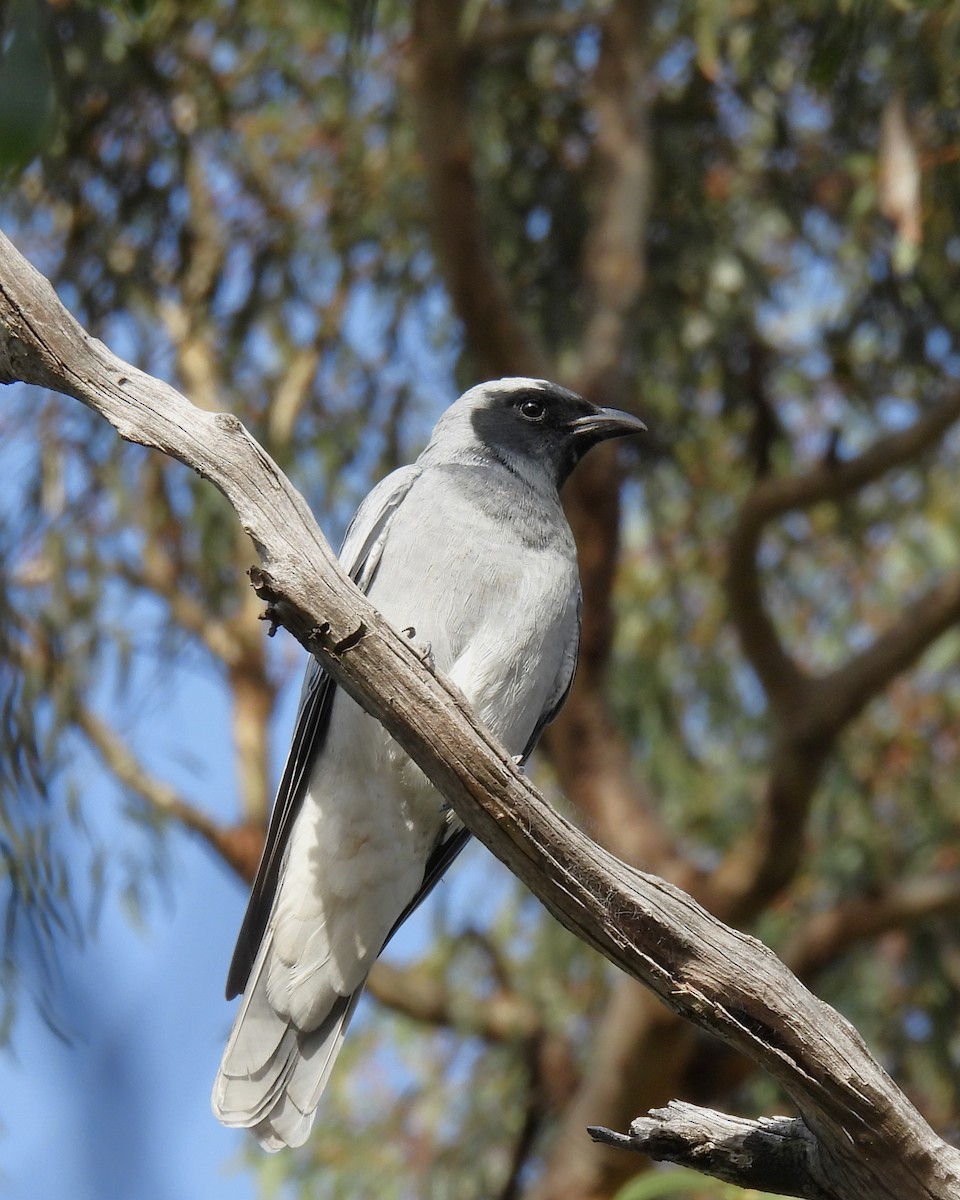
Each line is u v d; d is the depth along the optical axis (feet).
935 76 33.35
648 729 41.24
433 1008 39.52
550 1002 39.42
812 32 38.09
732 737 42.91
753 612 35.83
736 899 36.06
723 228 41.78
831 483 35.91
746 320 41.45
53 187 37.52
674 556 43.65
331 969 21.93
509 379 27.53
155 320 38.86
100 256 38.34
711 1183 21.06
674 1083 35.94
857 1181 14.55
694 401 42.52
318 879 22.18
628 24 40.42
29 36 15.79
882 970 39.81
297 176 42.16
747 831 38.27
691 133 42.16
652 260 41.78
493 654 22.47
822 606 43.29
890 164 32.81
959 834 40.04
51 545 36.06
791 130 40.75
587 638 37.32
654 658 41.98
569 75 42.50
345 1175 38.83
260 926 22.13
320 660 15.17
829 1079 14.10
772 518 35.76
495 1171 39.06
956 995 38.47
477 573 22.66
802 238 41.11
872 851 38.55
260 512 15.05
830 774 40.09
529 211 42.52
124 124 37.99
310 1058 21.49
